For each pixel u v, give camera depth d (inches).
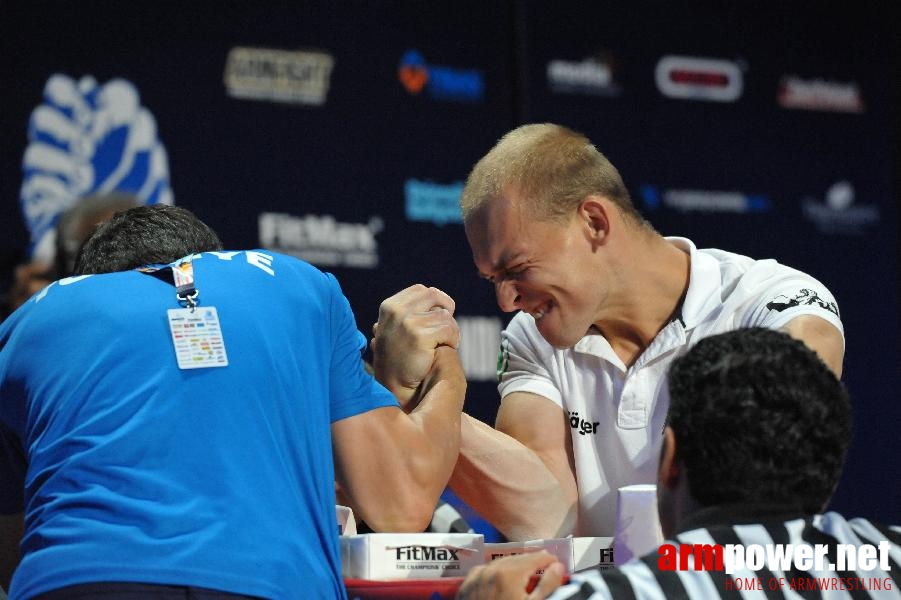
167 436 73.5
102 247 85.9
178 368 75.5
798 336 91.8
